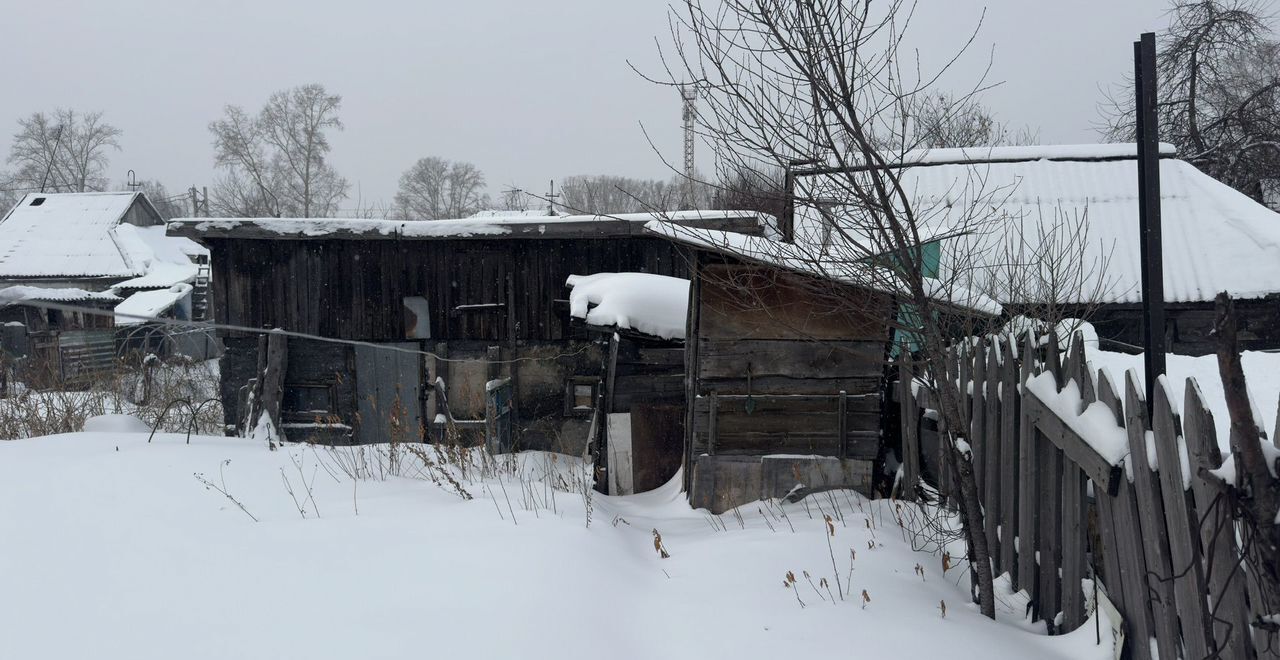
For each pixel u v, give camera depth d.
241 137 53.25
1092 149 15.62
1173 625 2.94
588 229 10.46
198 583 3.91
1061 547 3.88
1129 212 14.12
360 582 3.94
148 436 7.73
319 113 54.16
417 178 68.94
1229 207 14.21
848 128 3.72
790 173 4.23
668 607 4.03
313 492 6.01
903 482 6.68
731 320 6.79
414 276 10.96
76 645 3.22
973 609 4.09
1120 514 3.28
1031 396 4.08
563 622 3.51
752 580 4.35
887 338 6.75
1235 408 2.41
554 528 4.89
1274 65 25.69
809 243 4.64
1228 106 22.92
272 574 4.05
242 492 5.78
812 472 6.79
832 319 6.77
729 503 6.83
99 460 6.39
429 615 3.53
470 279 10.95
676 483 8.01
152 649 3.19
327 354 10.99
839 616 3.76
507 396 10.59
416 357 10.88
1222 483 2.50
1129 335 12.76
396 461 7.19
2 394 10.59
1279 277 12.84
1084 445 3.45
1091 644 3.48
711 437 6.82
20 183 55.88
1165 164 15.41
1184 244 13.72
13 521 4.79
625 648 3.48
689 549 5.20
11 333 18.34
